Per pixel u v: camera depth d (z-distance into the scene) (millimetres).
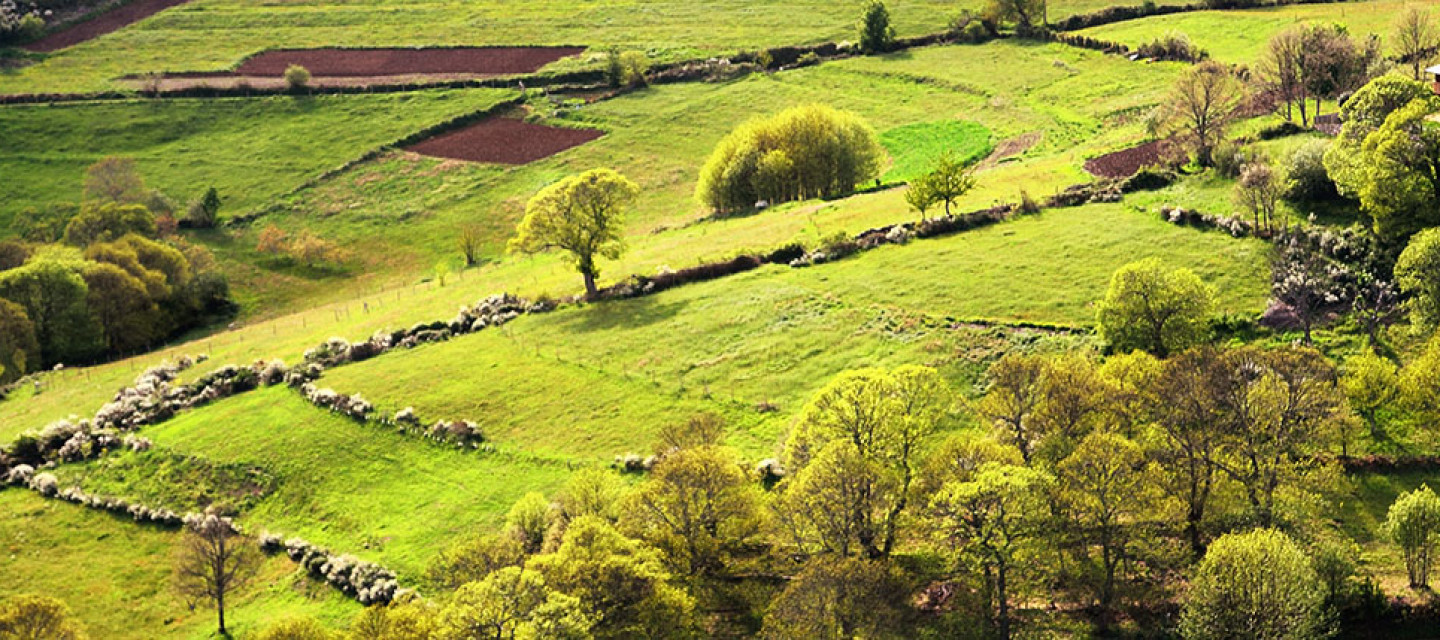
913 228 130250
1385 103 119562
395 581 88375
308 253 180500
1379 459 85812
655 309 122750
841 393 87688
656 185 190125
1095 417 85188
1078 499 76688
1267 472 80250
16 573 97250
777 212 152875
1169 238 118000
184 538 94625
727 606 80000
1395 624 71438
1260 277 108875
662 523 83750
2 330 143750
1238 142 134125
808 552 81500
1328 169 114312
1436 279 95750
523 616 72562
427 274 173375
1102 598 76750
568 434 103250
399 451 104812
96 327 157000
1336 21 199375
